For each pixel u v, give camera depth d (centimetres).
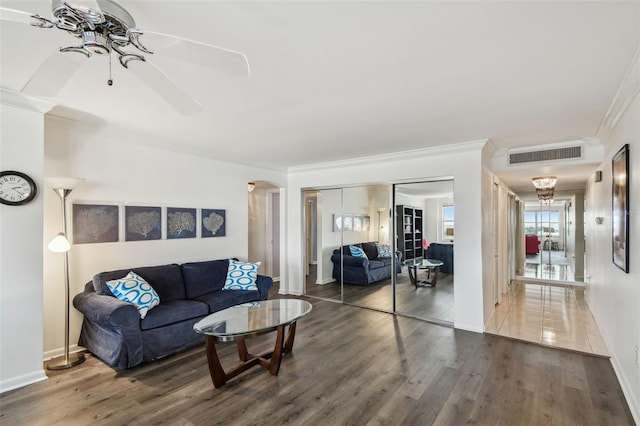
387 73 210
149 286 332
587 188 532
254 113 287
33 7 146
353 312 472
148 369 291
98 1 115
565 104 263
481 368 290
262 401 240
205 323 278
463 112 283
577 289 620
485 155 405
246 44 175
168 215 411
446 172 411
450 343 349
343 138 371
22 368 258
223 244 477
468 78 217
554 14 149
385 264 481
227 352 330
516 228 760
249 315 301
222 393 251
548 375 278
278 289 624
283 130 341
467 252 393
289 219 589
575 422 215
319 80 220
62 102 264
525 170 432
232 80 220
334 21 155
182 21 155
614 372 283
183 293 379
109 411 228
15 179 252
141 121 312
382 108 273
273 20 154
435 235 433
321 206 564
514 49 180
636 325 225
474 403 236
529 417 220
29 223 261
